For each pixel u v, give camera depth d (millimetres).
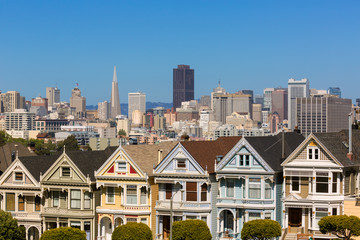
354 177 111375
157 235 114000
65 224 119688
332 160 106688
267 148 113500
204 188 112188
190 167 112188
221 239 111562
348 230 102812
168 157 113625
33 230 122875
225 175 111000
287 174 108938
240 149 110500
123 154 116062
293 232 110188
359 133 116438
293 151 109062
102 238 117688
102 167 117062
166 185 114812
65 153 119375
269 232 104125
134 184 115250
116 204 116750
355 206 106000
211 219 111312
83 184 118062
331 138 111250
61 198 120625
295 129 130750
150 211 115062
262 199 109000
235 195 111312
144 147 122750
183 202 112500
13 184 122375
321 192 107438
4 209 122812
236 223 111250
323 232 103000
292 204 108375
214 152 117750
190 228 106500
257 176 109438
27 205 122562
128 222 110562
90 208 118625
